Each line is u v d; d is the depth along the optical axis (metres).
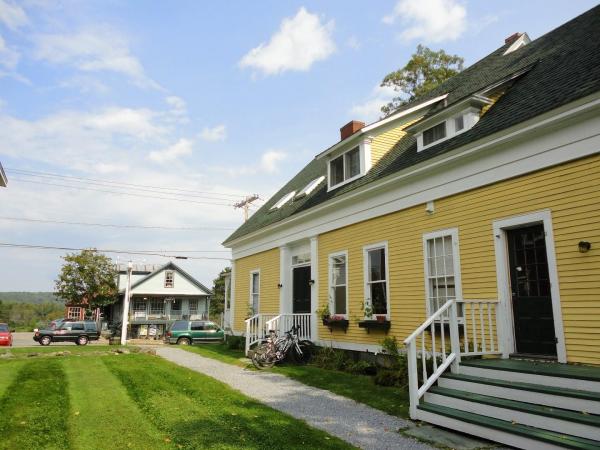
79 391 8.27
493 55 14.29
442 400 6.38
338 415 6.77
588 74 7.18
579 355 6.53
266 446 5.21
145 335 37.31
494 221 8.15
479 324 8.28
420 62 28.41
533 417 5.16
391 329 10.46
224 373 10.84
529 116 7.40
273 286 16.62
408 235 10.23
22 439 5.39
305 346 12.83
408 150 11.43
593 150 6.67
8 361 12.34
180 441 5.39
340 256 12.81
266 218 18.52
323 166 18.81
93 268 37.66
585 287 6.59
